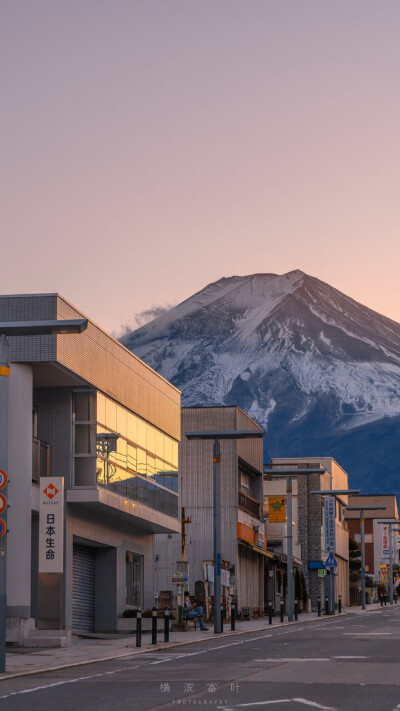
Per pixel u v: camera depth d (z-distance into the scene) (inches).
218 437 1807.3
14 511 1371.8
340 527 4301.2
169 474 2030.0
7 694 740.7
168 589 2600.9
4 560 938.7
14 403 1389.0
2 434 958.4
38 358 1396.4
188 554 2635.3
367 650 1187.3
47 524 1414.9
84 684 814.5
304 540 3720.5
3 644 925.2
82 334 1512.1
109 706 658.8
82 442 1552.7
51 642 1315.2
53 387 1563.7
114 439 1657.2
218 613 1712.6
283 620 2394.2
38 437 1551.4
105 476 1593.3
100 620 1759.4
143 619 1759.4
